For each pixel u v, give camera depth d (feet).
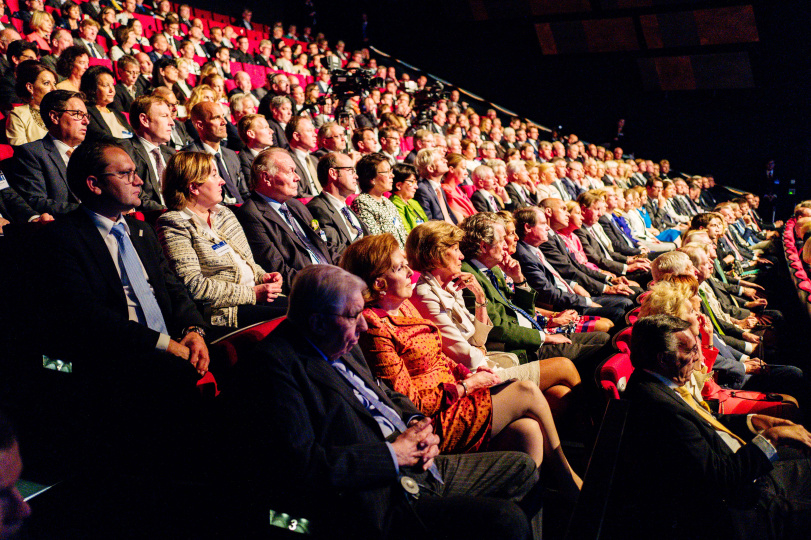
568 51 48.65
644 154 48.39
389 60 51.90
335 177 12.02
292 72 35.88
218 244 8.51
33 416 5.92
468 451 6.77
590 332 11.43
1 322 6.31
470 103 50.44
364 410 5.57
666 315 6.75
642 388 6.64
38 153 9.97
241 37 36.14
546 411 7.04
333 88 26.40
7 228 7.09
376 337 6.68
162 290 7.23
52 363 6.26
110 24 26.48
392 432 5.91
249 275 8.82
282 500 5.14
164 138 11.93
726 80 44.73
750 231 30.83
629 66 47.19
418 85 44.52
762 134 44.68
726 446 6.66
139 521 5.61
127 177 6.75
